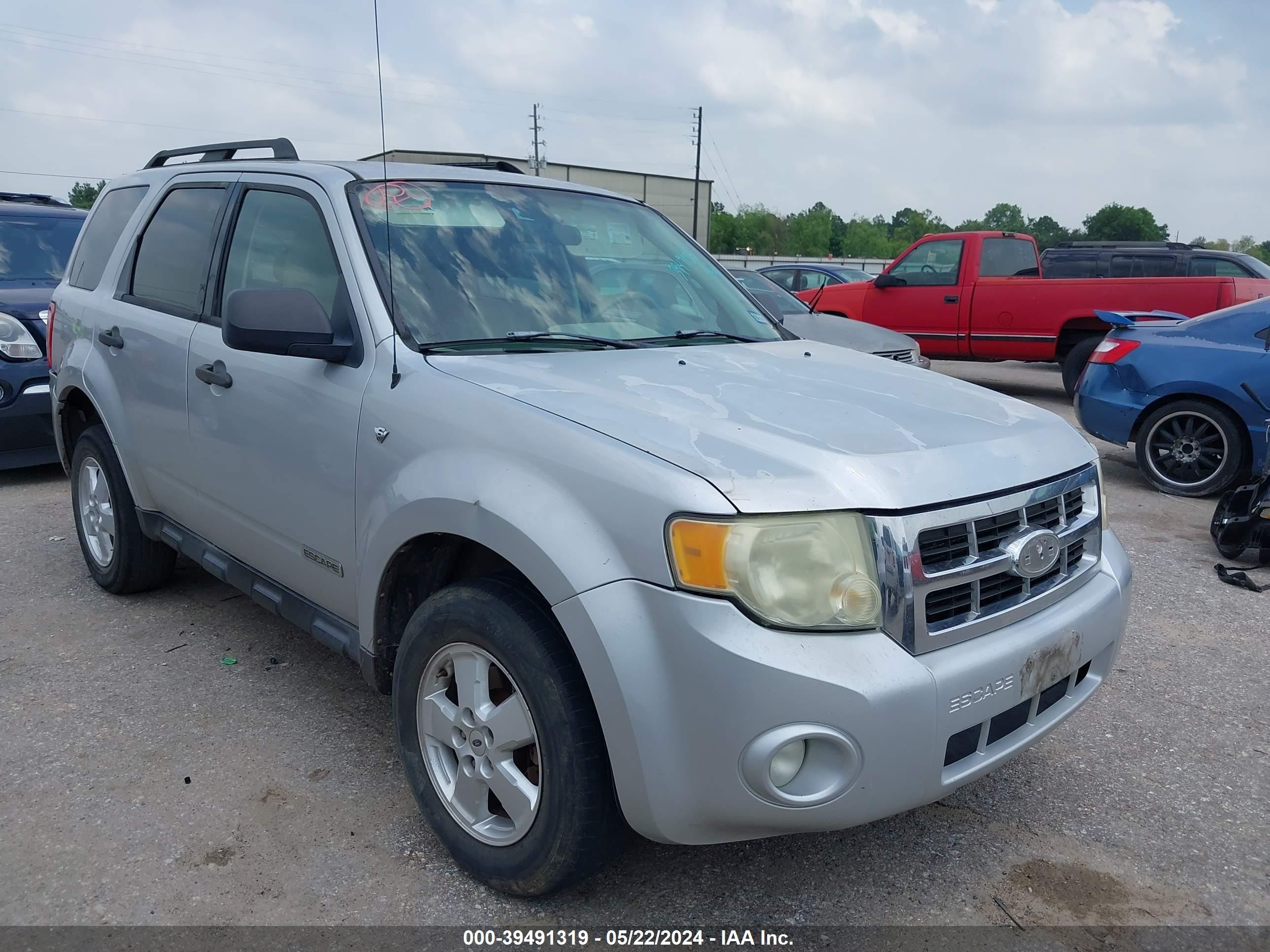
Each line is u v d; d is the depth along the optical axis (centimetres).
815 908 252
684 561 203
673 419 233
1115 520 649
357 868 263
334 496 290
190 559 506
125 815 285
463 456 244
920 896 258
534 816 234
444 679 262
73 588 471
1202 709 370
